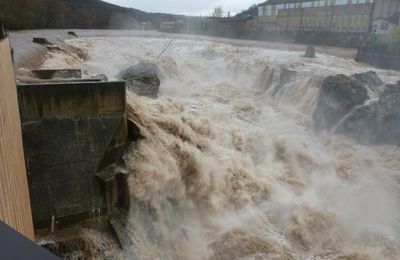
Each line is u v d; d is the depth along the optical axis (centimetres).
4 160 566
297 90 2631
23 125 1152
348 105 2164
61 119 1202
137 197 1267
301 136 2141
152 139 1361
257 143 1967
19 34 3934
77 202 1228
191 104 2539
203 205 1473
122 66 3092
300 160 1894
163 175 1326
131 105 1511
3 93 667
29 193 1156
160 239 1287
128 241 1191
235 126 2122
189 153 1464
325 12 6450
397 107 2006
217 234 1385
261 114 2483
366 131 2059
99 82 1232
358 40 5391
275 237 1391
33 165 1173
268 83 3059
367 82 2366
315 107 2316
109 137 1283
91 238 1188
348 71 2977
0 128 564
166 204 1377
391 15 5569
